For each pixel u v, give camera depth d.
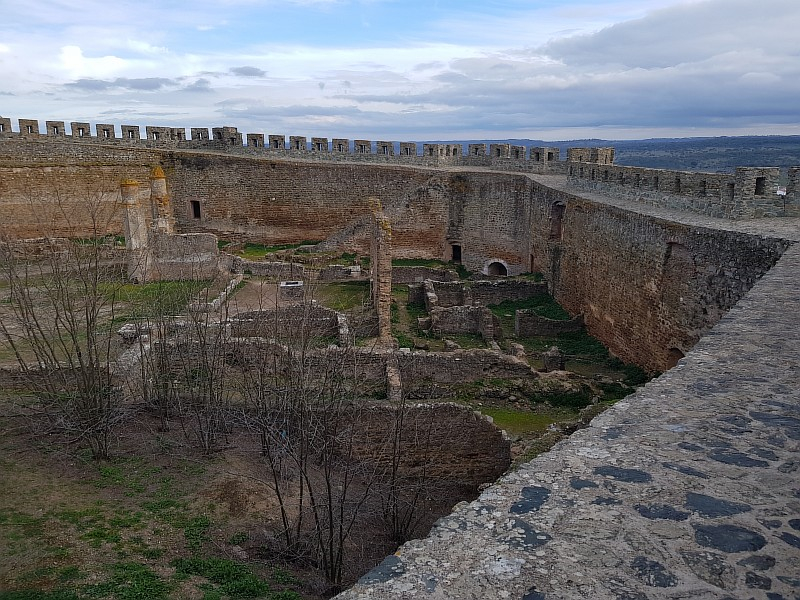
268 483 11.62
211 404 13.84
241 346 16.84
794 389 6.27
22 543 9.66
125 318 20.47
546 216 32.69
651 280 19.97
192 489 11.97
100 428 13.16
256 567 9.81
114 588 8.64
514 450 13.82
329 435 12.41
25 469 12.20
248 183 42.62
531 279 32.94
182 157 42.75
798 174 18.11
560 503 4.25
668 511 4.10
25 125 40.66
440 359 17.78
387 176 41.03
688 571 3.49
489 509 4.20
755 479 4.50
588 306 26.03
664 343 19.28
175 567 9.48
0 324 15.98
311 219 42.78
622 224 22.20
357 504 11.11
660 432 5.35
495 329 24.34
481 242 39.59
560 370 20.14
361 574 10.12
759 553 3.65
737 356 7.31
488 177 38.44
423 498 13.73
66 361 17.09
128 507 11.15
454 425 14.77
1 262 20.47
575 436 5.33
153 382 15.38
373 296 26.05
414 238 41.53
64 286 17.47
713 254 16.58
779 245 14.29
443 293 29.98
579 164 31.62
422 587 3.39
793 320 8.74
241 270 31.09
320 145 43.69
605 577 3.45
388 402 14.92
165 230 32.91
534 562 3.59
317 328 19.52
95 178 39.62
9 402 14.48
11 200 36.78
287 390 13.27
